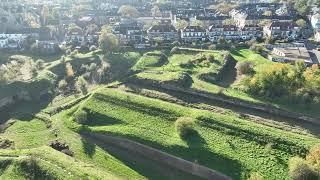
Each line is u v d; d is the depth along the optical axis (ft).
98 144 546.26
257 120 570.05
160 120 566.77
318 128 549.13
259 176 433.89
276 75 618.44
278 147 491.72
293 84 610.24
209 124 542.98
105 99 625.41
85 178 439.22
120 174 482.69
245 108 602.85
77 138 559.38
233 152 490.08
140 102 604.49
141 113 585.63
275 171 455.63
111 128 560.61
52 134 574.56
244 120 555.28
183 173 489.67
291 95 594.24
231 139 513.04
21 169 453.58
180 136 526.57
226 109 602.03
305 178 421.18
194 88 645.10
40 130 591.78
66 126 588.09
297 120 568.82
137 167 499.51
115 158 516.73
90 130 567.18
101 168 490.90
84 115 586.45
